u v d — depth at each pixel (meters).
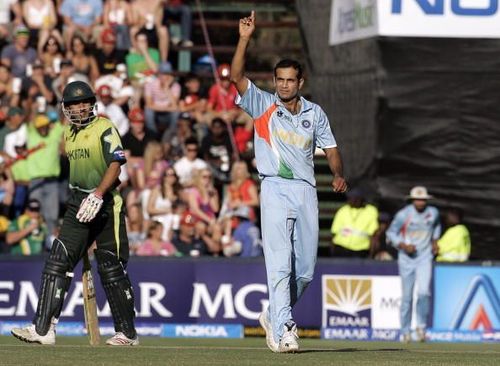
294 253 32.59
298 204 31.89
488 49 63.38
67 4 72.62
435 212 56.50
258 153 32.12
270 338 32.50
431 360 30.22
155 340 52.44
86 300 35.25
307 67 70.81
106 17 72.69
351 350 35.47
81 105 34.22
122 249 35.19
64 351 31.36
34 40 72.38
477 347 49.09
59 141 64.69
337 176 32.66
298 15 70.50
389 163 63.44
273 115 31.97
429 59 63.38
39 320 34.50
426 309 56.59
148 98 69.81
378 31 63.00
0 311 56.97
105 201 34.62
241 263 57.53
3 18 75.00
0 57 70.19
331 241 66.19
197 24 80.12
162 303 57.34
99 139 34.22
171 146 67.50
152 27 72.75
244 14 82.00
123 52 72.06
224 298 57.41
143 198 62.38
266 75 77.44
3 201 63.66
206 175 63.16
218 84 71.06
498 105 63.38
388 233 56.69
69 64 68.88
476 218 63.47
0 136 64.75
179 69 75.62
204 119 70.06
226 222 62.25
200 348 35.31
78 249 34.66
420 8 63.31
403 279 56.47
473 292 57.97
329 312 57.66
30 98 67.25
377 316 57.72
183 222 61.31
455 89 63.50
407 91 63.34
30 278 56.97
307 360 29.05
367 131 64.31
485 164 63.53
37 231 61.62
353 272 57.75
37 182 63.97
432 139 63.44
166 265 57.41
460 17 63.41
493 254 63.50
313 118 32.16
